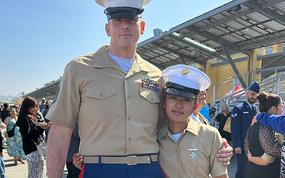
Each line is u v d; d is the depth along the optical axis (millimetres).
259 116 4379
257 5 10180
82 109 2373
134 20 2436
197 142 2664
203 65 17250
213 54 15148
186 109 2609
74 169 4168
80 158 2398
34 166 6559
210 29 12898
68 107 2400
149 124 2439
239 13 11047
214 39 13375
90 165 2322
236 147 7059
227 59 13875
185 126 2688
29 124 6488
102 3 2588
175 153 2650
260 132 4617
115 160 2311
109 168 2301
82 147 2389
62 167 2428
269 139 4559
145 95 2449
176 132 2688
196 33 13219
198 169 2654
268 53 14766
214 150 2688
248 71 14680
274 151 4543
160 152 2658
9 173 10336
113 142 2318
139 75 2488
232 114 7195
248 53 14461
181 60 17203
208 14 11258
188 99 2602
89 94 2340
